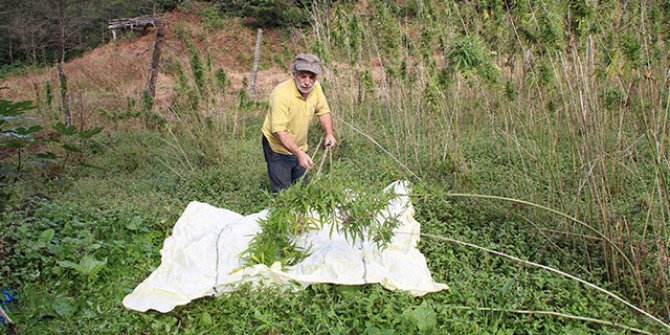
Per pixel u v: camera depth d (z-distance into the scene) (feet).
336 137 22.68
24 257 13.05
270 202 12.41
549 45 12.48
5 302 11.74
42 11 71.72
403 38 21.40
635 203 14.30
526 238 14.55
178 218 16.39
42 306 11.62
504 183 17.21
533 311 10.96
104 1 81.76
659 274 11.80
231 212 15.47
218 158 22.18
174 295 11.72
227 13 74.33
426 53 18.70
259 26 71.20
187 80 23.85
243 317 11.37
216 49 66.03
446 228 14.67
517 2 13.24
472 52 13.48
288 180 16.33
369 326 10.73
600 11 12.81
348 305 11.46
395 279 12.20
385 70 21.68
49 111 27.91
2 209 14.83
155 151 24.30
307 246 13.43
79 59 73.05
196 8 77.66
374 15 22.94
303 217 12.66
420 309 10.82
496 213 15.46
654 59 13.53
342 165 13.84
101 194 19.01
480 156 21.33
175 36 70.59
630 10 14.06
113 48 73.36
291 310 11.51
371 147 23.07
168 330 11.08
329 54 23.61
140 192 19.08
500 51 17.40
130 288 12.54
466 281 12.34
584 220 13.53
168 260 13.20
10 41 74.23
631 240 12.84
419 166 18.21
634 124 17.52
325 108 16.35
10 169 15.94
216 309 11.68
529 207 14.98
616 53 12.49
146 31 77.66
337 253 12.34
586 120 13.23
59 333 10.92
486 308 11.27
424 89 17.52
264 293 11.78
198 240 13.41
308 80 14.74
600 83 13.84
